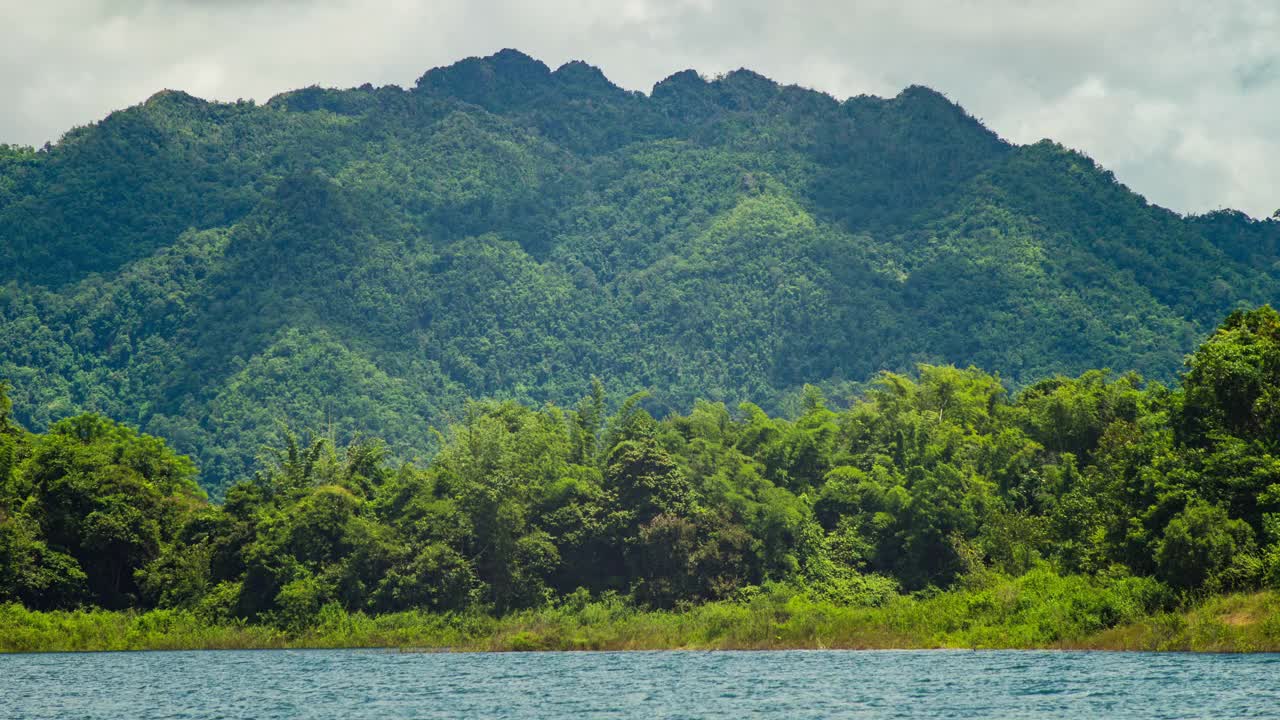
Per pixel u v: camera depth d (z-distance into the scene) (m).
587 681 185.25
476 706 158.25
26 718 153.75
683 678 185.88
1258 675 159.12
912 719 137.12
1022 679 165.88
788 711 145.88
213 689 182.62
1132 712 135.12
